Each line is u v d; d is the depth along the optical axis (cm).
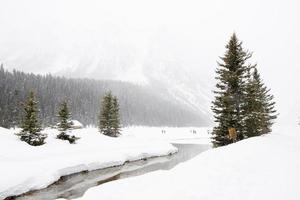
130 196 1032
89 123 12400
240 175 1085
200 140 7588
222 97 2512
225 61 2617
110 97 5909
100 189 1181
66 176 2683
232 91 2544
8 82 11394
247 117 2508
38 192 2122
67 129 4097
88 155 3356
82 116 12494
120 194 1073
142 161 3812
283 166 1138
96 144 4275
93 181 2538
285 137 2089
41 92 12112
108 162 3331
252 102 2530
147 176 1302
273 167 1138
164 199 941
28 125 3453
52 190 2191
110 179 2636
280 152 1408
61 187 2295
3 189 1952
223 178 1072
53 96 12269
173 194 971
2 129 3691
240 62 2603
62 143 3822
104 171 3023
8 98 9650
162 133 10219
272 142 1733
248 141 1780
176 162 3756
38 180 2281
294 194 835
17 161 2609
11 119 8738
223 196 903
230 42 2623
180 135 9588
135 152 4075
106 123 5778
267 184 955
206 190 968
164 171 1368
